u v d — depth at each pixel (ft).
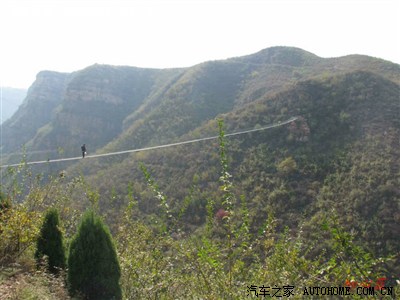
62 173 35.06
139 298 23.88
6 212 29.43
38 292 22.91
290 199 87.30
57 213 33.24
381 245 62.49
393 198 74.23
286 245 18.80
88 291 28.32
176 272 21.21
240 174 108.78
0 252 28.43
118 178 126.31
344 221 71.77
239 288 16.93
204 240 16.80
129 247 27.76
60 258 32.68
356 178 87.81
